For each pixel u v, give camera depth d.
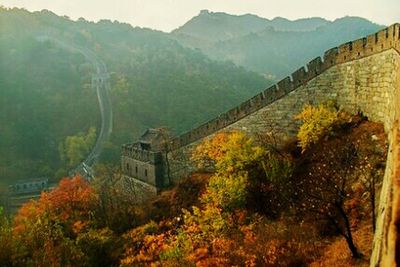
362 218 16.73
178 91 111.00
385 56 21.53
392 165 8.45
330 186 17.94
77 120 98.69
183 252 20.05
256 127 32.16
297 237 17.67
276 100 31.06
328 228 17.59
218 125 34.41
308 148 25.08
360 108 25.03
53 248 18.59
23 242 17.34
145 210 32.22
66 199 37.28
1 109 94.62
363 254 14.26
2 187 66.81
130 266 21.58
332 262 14.77
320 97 28.73
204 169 34.59
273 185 23.20
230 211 22.70
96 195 39.22
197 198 30.58
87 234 24.69
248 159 25.83
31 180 71.56
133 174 42.28
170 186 37.28
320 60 28.75
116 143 86.44
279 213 21.47
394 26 19.95
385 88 21.39
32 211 35.22
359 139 21.58
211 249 19.72
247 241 18.95
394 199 7.01
